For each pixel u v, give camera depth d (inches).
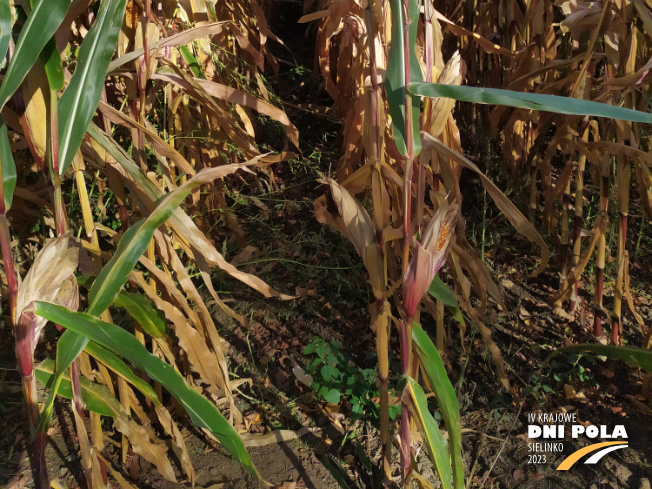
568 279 102.6
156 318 67.9
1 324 101.6
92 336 52.7
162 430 86.6
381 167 61.0
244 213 136.9
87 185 108.0
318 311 112.3
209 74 107.0
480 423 89.7
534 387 92.8
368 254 61.4
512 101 47.3
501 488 79.6
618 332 98.1
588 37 98.3
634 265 124.3
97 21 52.3
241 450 55.1
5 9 46.3
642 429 87.7
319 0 137.9
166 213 55.8
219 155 114.6
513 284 118.5
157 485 78.4
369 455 83.4
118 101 92.3
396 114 53.9
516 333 106.4
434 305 80.5
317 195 145.5
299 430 87.4
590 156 89.8
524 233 60.7
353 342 104.9
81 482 77.5
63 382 62.1
